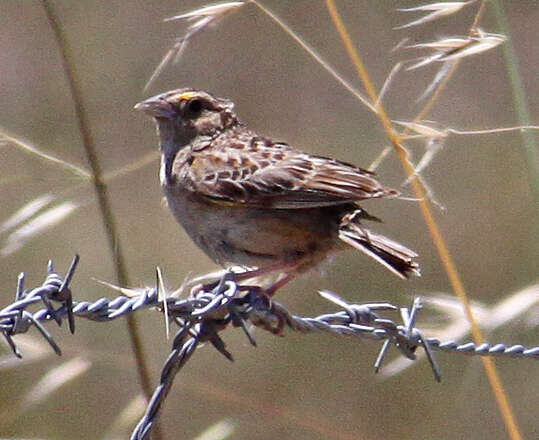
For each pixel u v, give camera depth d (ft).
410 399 44.68
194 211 27.63
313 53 27.45
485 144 50.83
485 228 49.75
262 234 26.96
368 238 25.96
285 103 52.65
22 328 19.93
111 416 43.32
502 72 52.24
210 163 27.55
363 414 44.55
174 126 29.12
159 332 44.98
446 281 49.06
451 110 52.03
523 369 44.19
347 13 53.16
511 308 28.78
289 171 26.81
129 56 51.60
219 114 29.45
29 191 45.98
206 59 52.75
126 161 50.26
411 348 24.36
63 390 42.98
